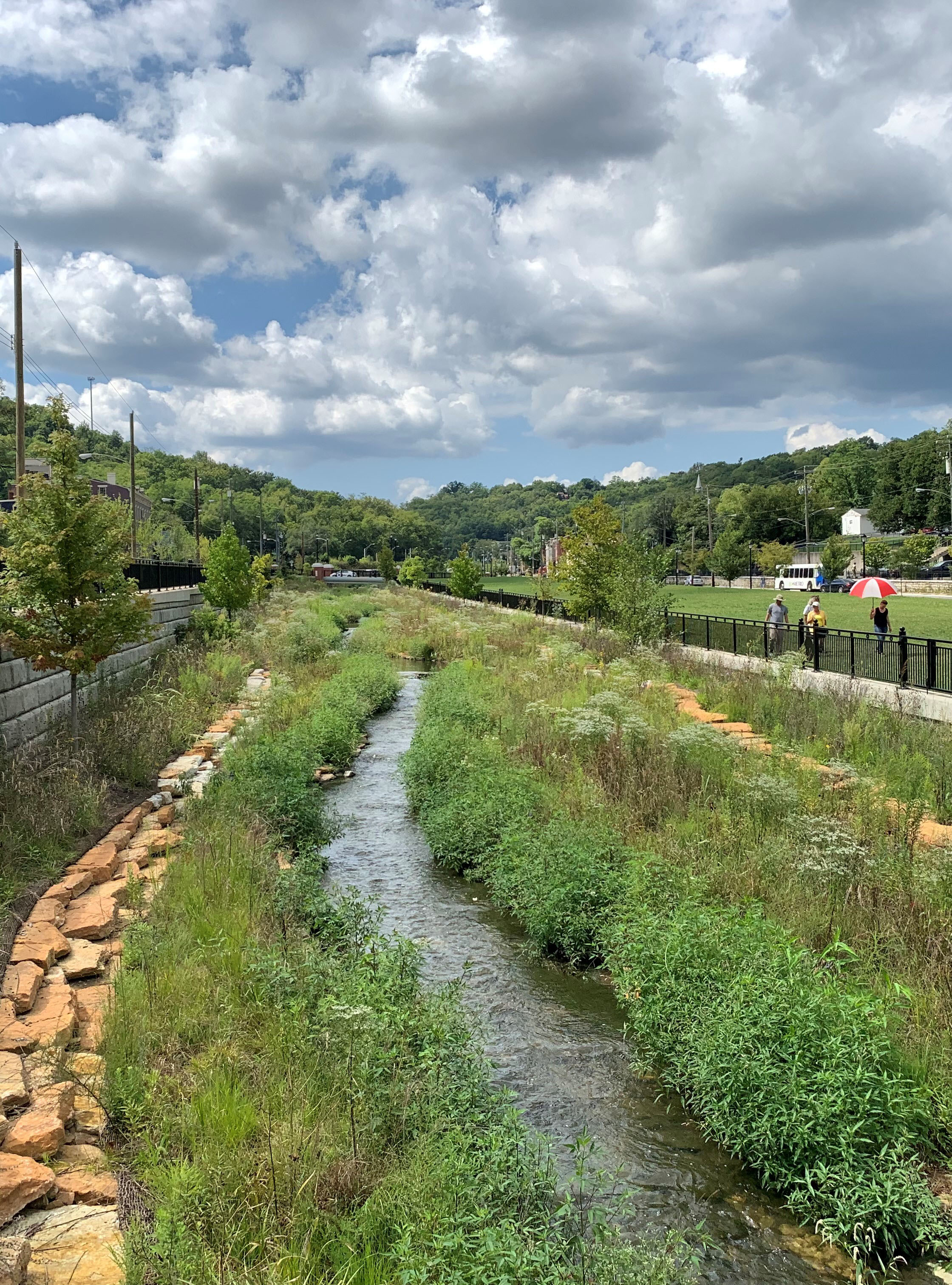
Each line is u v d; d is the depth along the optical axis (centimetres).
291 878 868
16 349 2350
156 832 1004
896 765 1153
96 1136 479
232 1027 574
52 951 658
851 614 3997
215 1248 380
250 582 3859
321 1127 471
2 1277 344
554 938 827
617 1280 380
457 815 1112
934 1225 450
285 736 1503
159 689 1834
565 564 3017
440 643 3209
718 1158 537
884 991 604
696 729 1225
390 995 604
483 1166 458
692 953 646
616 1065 641
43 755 1143
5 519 1226
